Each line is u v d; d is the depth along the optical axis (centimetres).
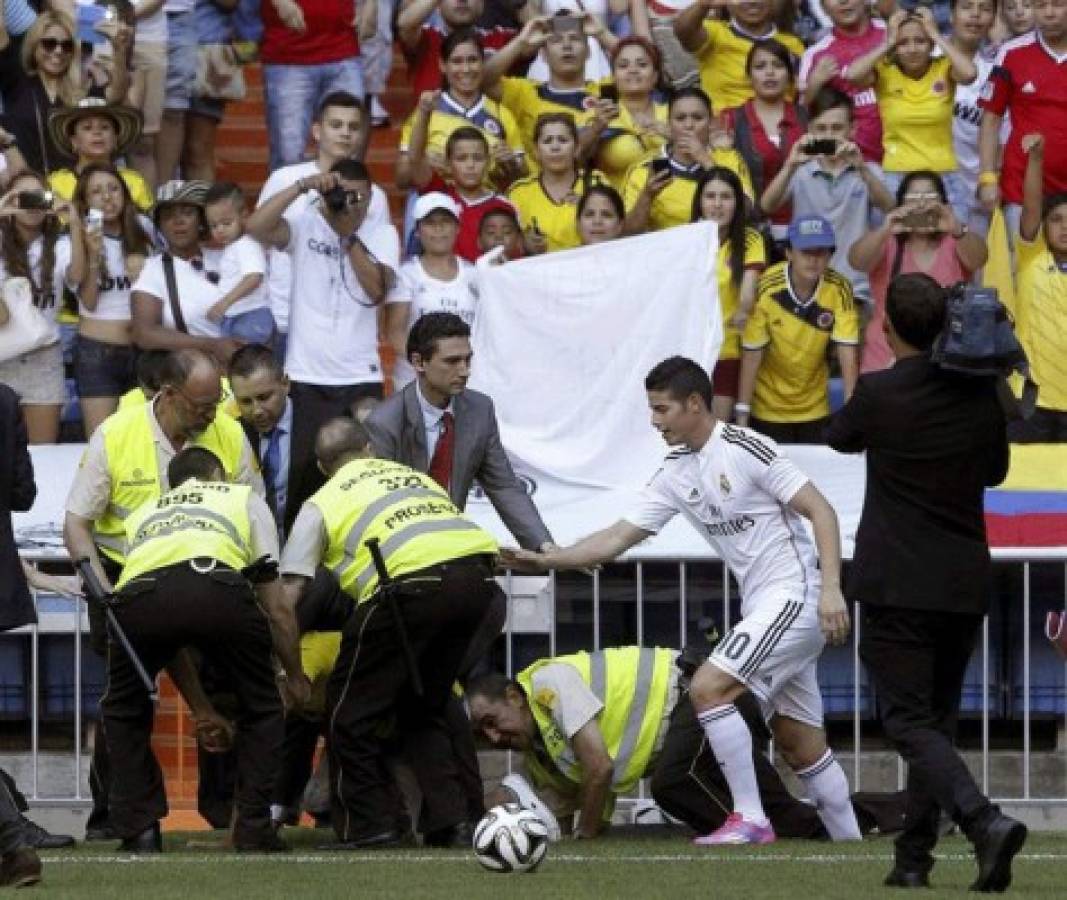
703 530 3484
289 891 2822
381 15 5706
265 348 3638
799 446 4369
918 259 4772
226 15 5497
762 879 2944
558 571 3850
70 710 4206
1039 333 4709
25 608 3177
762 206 4978
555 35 5228
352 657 3356
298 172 4762
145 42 5334
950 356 2777
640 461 4500
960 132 5309
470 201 4903
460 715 3575
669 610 4125
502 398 4528
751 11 5406
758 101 5122
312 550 3369
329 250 4584
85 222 4522
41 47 5000
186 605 3183
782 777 4156
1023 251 4806
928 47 5203
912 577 2797
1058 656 4144
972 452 2812
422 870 3058
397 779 3644
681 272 4553
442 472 3638
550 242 4934
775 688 3459
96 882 2917
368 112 5644
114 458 3441
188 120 5525
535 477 4481
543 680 3556
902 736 2806
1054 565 4131
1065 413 4703
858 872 3019
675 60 5406
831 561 3284
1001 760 4166
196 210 4525
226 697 3538
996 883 2747
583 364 4528
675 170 4916
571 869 3072
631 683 3581
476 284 4591
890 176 5219
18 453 3191
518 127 5269
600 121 4953
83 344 4569
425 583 3297
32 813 4128
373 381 4616
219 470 3334
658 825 3722
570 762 3572
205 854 3284
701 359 4534
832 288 4691
